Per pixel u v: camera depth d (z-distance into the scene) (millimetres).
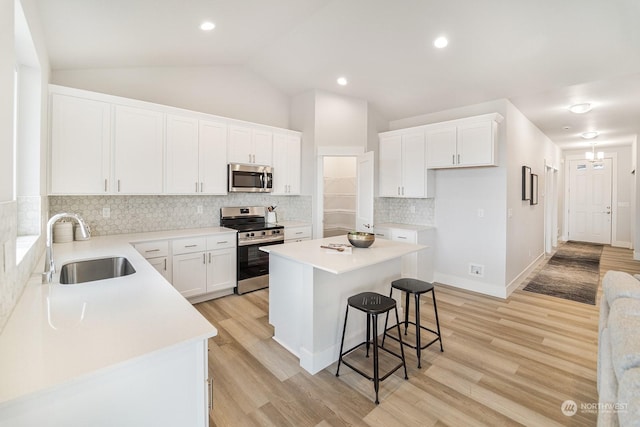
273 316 2859
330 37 3525
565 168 8820
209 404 1244
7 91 1192
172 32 2965
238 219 4461
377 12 3031
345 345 2641
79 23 2418
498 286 4156
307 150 4848
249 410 1972
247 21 3082
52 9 2160
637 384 858
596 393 2154
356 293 2725
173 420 1094
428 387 2217
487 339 2934
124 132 3236
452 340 2912
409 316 3451
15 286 1365
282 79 4664
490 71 3570
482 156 3943
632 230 7711
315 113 4707
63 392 886
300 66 4230
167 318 1242
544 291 4367
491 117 3852
